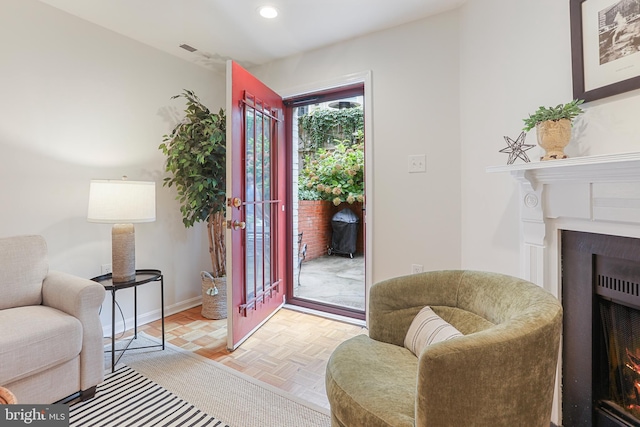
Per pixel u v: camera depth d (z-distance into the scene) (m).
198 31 2.51
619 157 1.05
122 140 2.55
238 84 2.28
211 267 3.32
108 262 2.47
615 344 1.34
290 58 2.95
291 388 1.80
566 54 1.47
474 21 2.05
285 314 2.95
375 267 2.58
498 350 0.86
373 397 1.05
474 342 0.86
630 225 1.19
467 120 2.14
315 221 5.19
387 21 2.38
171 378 1.88
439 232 2.32
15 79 2.01
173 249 2.96
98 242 2.41
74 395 1.66
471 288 1.42
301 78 2.90
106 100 2.45
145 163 2.71
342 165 4.97
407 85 2.41
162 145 2.66
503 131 1.82
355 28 2.48
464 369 0.85
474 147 2.07
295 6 2.19
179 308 3.02
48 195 2.16
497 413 0.88
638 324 1.27
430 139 2.33
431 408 0.86
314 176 5.15
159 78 2.81
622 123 1.27
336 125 4.98
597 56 1.34
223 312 2.83
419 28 2.36
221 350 2.24
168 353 2.19
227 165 2.21
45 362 1.47
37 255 1.83
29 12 2.06
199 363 2.06
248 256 2.49
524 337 0.88
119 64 2.53
